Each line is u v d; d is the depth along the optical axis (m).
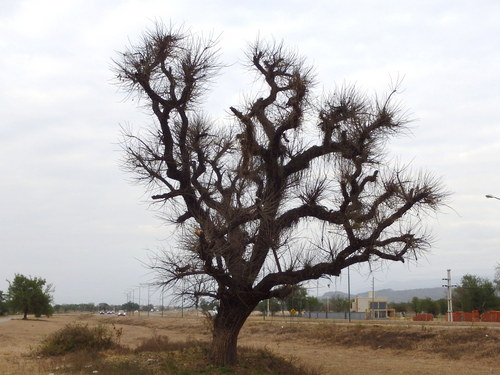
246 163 22.95
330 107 23.42
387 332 47.38
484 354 36.94
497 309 100.25
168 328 81.56
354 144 22.48
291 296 23.20
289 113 24.09
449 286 74.50
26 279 114.31
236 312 24.27
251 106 24.28
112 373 23.62
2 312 158.25
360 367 32.47
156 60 23.83
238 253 22.59
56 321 110.62
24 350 39.53
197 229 20.66
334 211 22.48
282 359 27.44
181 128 23.94
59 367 26.83
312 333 55.53
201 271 21.55
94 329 35.81
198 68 24.17
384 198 21.91
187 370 23.34
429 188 21.72
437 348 40.78
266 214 22.41
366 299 119.81
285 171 23.89
